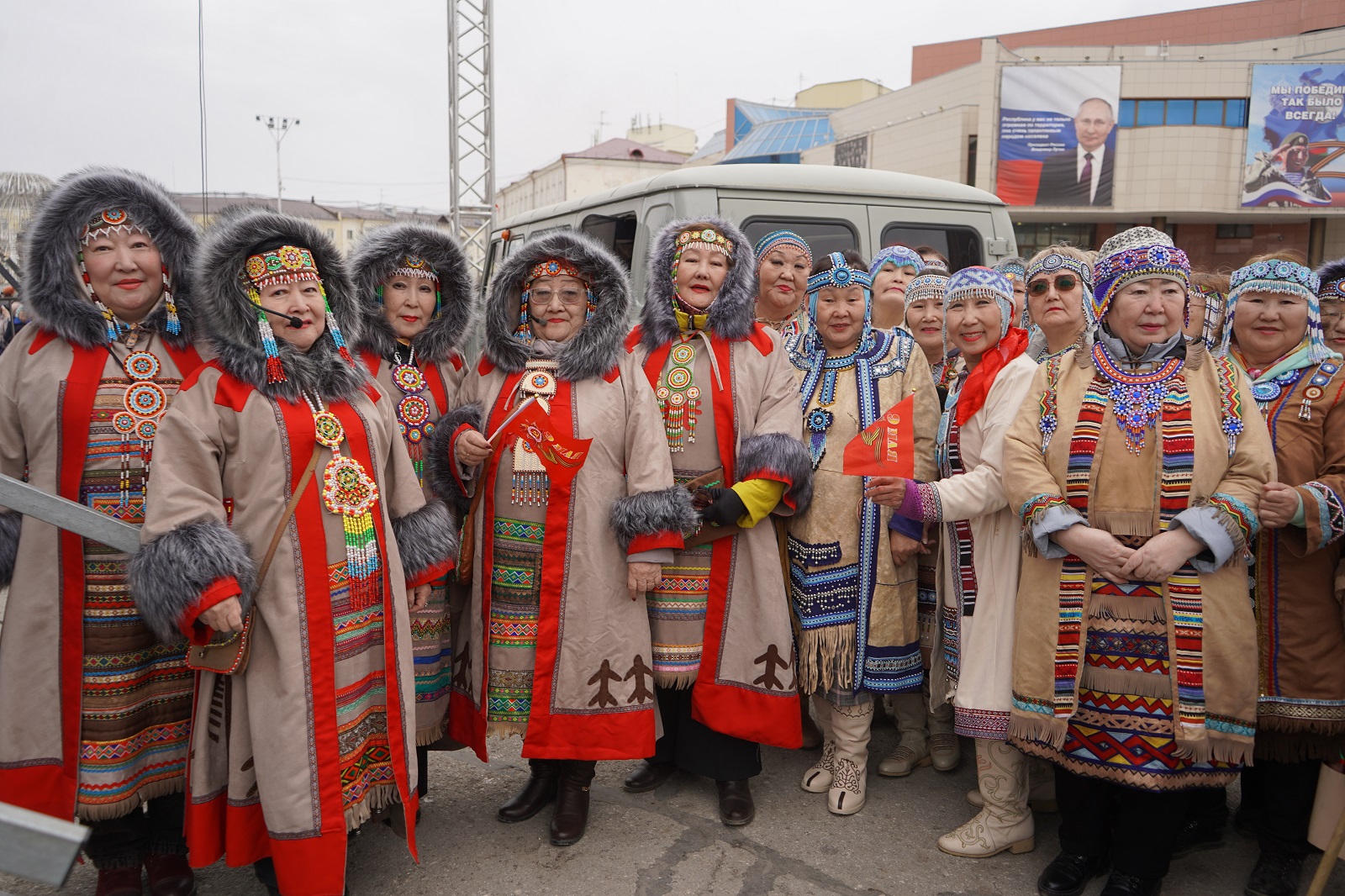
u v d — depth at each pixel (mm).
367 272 2686
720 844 2666
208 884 2457
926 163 23719
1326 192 21562
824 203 4723
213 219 2242
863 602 2787
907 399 2506
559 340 2754
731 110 36219
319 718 2098
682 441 2787
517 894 2406
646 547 2545
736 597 2773
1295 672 2293
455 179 12312
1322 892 2369
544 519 2613
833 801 2852
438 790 3021
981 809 2871
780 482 2639
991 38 21734
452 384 2875
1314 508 2156
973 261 5168
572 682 2590
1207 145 21578
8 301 7488
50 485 2160
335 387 2213
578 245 2672
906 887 2449
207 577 1942
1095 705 2230
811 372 2973
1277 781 2385
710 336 2826
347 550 2180
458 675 2793
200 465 2064
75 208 2152
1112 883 2318
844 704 2793
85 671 2145
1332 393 2326
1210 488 2186
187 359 2312
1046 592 2305
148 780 2236
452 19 12172
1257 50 21859
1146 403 2248
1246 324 2488
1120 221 23141
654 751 2648
